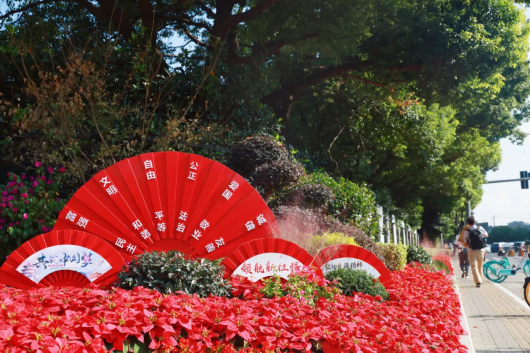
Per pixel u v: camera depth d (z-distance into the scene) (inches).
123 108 405.7
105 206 265.9
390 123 980.6
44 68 441.1
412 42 721.6
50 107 387.9
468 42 716.0
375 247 432.1
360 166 989.8
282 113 860.6
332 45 628.7
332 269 302.2
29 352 123.7
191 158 278.8
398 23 733.3
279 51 754.8
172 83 480.4
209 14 659.4
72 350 130.1
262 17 621.6
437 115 1028.5
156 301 163.3
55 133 373.4
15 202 338.6
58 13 585.3
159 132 436.8
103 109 397.1
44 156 366.9
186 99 499.2
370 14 663.8
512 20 768.9
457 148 1323.8
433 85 782.5
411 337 202.4
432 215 1936.5
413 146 1059.9
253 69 570.9
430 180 1344.7
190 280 210.4
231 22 594.9
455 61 726.5
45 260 235.3
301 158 724.7
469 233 603.5
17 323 136.6
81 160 379.2
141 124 434.6
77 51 438.6
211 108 511.2
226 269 249.3
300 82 779.4
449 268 776.9
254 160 399.5
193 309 166.4
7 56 430.3
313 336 172.9
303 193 430.6
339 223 437.1
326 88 940.0
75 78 387.2
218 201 279.4
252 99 546.3
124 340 144.6
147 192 271.3
